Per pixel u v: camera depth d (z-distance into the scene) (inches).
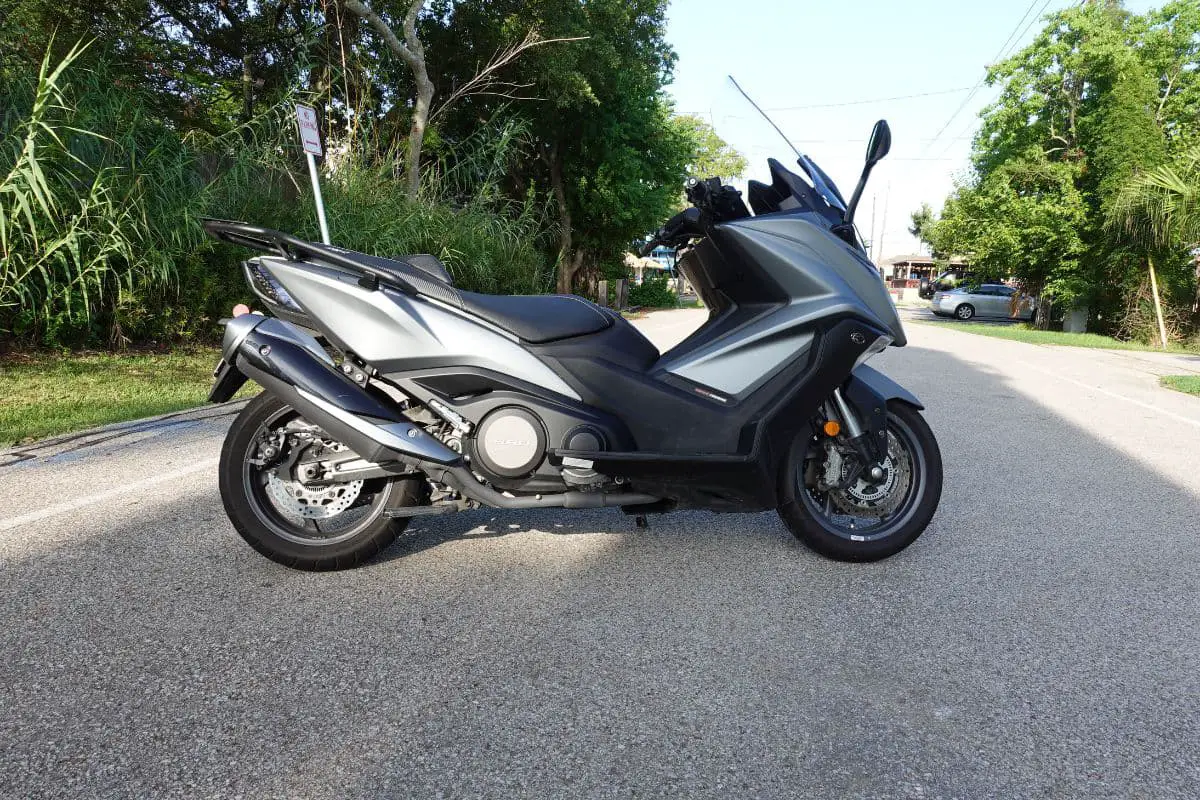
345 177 411.5
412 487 116.0
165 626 99.2
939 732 79.5
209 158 359.9
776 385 113.8
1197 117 873.5
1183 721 82.0
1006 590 116.2
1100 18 884.0
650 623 102.6
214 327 342.3
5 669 88.1
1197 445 223.1
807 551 129.9
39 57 386.6
